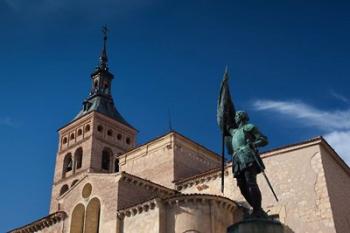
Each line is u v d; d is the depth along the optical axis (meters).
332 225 31.80
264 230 13.16
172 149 46.84
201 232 32.72
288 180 34.81
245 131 14.98
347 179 37.19
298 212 33.38
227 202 34.16
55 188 78.31
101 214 38.03
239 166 14.56
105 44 97.00
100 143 77.88
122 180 38.41
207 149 50.41
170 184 44.81
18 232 45.97
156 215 34.09
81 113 85.69
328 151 35.50
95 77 91.94
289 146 35.88
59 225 42.28
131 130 84.25
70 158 80.44
